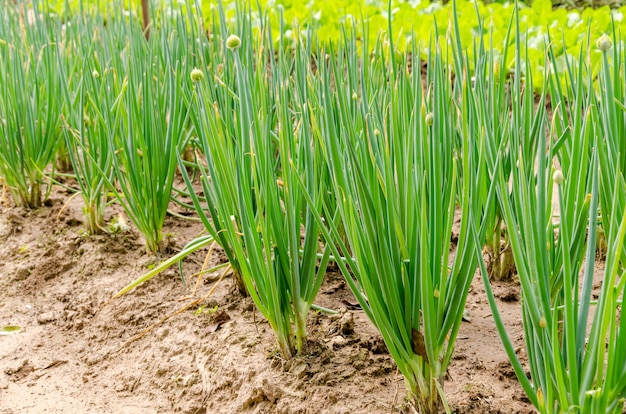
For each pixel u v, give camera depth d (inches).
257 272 73.9
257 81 83.0
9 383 81.7
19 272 96.5
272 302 74.2
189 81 93.0
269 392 73.5
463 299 66.0
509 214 61.2
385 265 65.2
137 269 92.0
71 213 105.0
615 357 59.9
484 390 71.8
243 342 78.9
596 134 64.2
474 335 79.1
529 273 63.4
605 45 68.1
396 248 65.8
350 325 78.4
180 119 91.5
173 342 82.0
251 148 70.5
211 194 80.0
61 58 103.2
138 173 89.9
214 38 102.3
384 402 71.3
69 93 100.0
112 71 99.7
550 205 68.6
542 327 61.0
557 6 188.4
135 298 88.4
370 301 65.7
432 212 66.1
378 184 66.3
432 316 64.9
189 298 86.7
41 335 88.0
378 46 90.0
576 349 61.1
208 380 77.4
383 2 179.8
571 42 142.4
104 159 95.8
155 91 93.9
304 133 73.2
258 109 82.3
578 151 66.1
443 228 68.1
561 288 69.2
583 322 61.2
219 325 82.1
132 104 88.0
